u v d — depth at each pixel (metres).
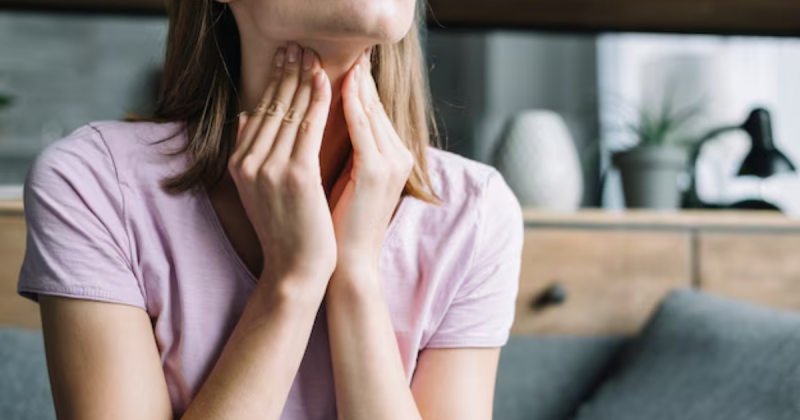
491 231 0.87
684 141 1.80
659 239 1.51
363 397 0.75
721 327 1.37
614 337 1.50
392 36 0.68
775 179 2.21
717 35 1.94
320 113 0.73
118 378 0.73
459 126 1.87
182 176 0.76
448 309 0.85
